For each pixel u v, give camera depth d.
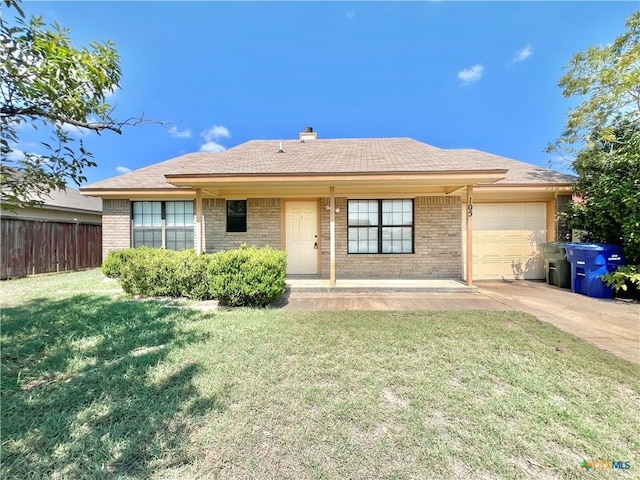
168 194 9.86
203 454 2.13
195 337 4.29
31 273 10.39
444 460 2.09
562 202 9.38
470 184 7.60
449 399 2.79
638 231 6.66
